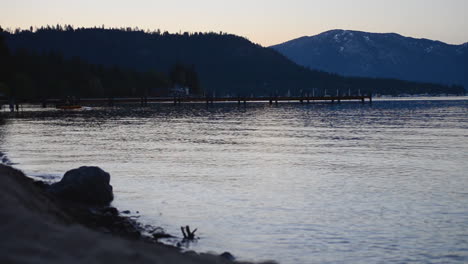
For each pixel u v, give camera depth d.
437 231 18.00
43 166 33.19
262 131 64.31
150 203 22.44
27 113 110.12
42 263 8.93
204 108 147.12
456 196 23.48
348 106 166.12
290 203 22.48
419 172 30.67
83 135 56.84
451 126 71.56
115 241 11.15
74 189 21.31
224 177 29.33
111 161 36.06
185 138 54.44
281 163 35.22
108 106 159.88
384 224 18.95
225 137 55.94
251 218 19.97
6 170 18.59
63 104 139.75
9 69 153.25
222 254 14.93
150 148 44.56
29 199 15.41
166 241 16.75
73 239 10.50
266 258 15.48
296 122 83.06
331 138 54.50
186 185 26.77
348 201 22.78
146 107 152.88
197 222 19.39
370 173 30.52
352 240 17.14
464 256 15.52
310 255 15.77
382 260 15.28
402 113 114.44
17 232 10.34
